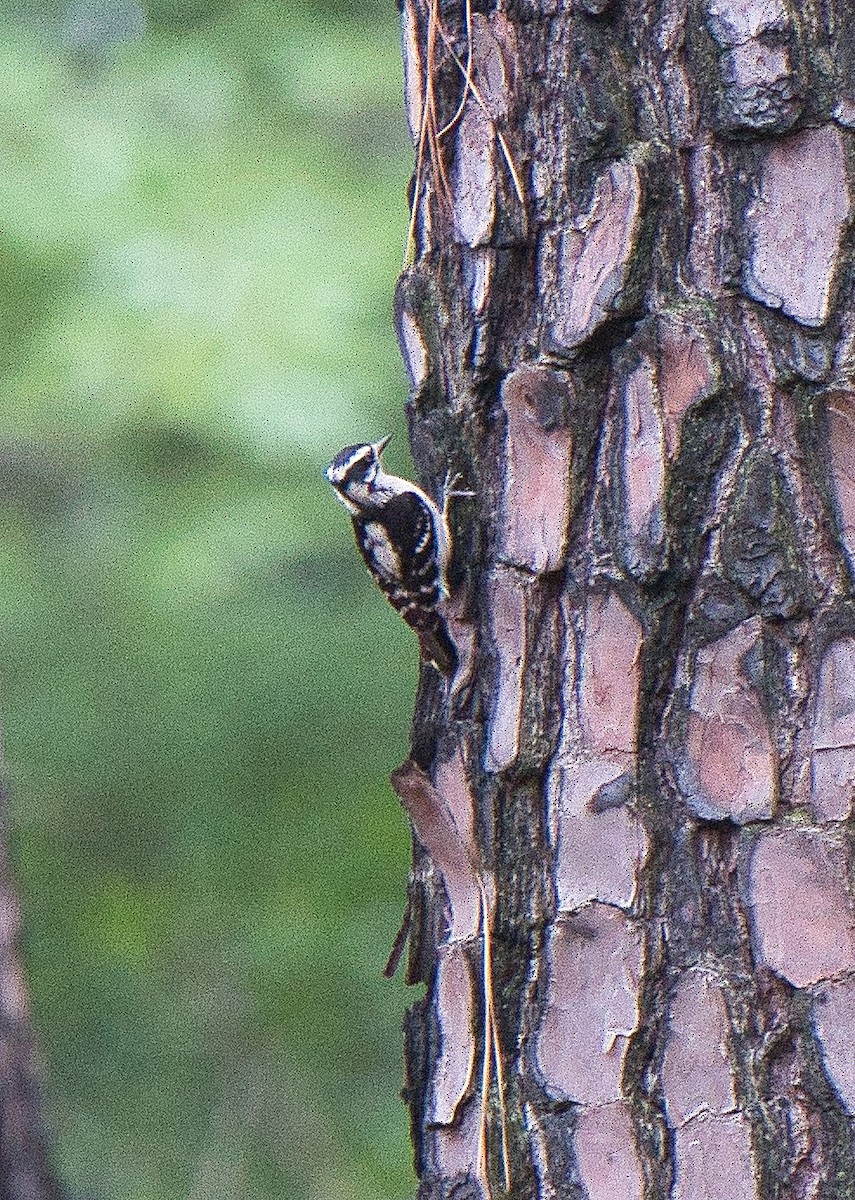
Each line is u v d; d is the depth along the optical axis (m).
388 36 16.97
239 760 18.22
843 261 6.30
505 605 6.99
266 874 18.28
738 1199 6.37
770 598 6.36
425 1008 7.32
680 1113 6.50
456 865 7.16
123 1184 16.62
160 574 16.44
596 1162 6.66
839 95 6.30
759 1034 6.37
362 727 18.20
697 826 6.50
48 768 18.55
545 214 6.87
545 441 6.83
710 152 6.50
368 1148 16.88
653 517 6.52
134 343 14.84
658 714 6.59
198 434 15.52
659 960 6.55
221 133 16.31
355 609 18.47
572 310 6.72
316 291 15.12
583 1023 6.70
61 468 18.19
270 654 18.17
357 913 18.08
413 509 7.88
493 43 6.99
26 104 16.00
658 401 6.54
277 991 17.88
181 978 18.09
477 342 7.13
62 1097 17.44
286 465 15.62
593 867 6.70
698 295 6.52
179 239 15.27
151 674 18.39
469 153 7.14
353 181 16.16
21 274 15.26
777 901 6.34
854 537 6.29
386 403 15.34
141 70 16.36
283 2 16.86
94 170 15.61
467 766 7.12
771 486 6.37
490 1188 6.92
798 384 6.35
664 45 6.57
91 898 18.45
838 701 6.28
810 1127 6.28
